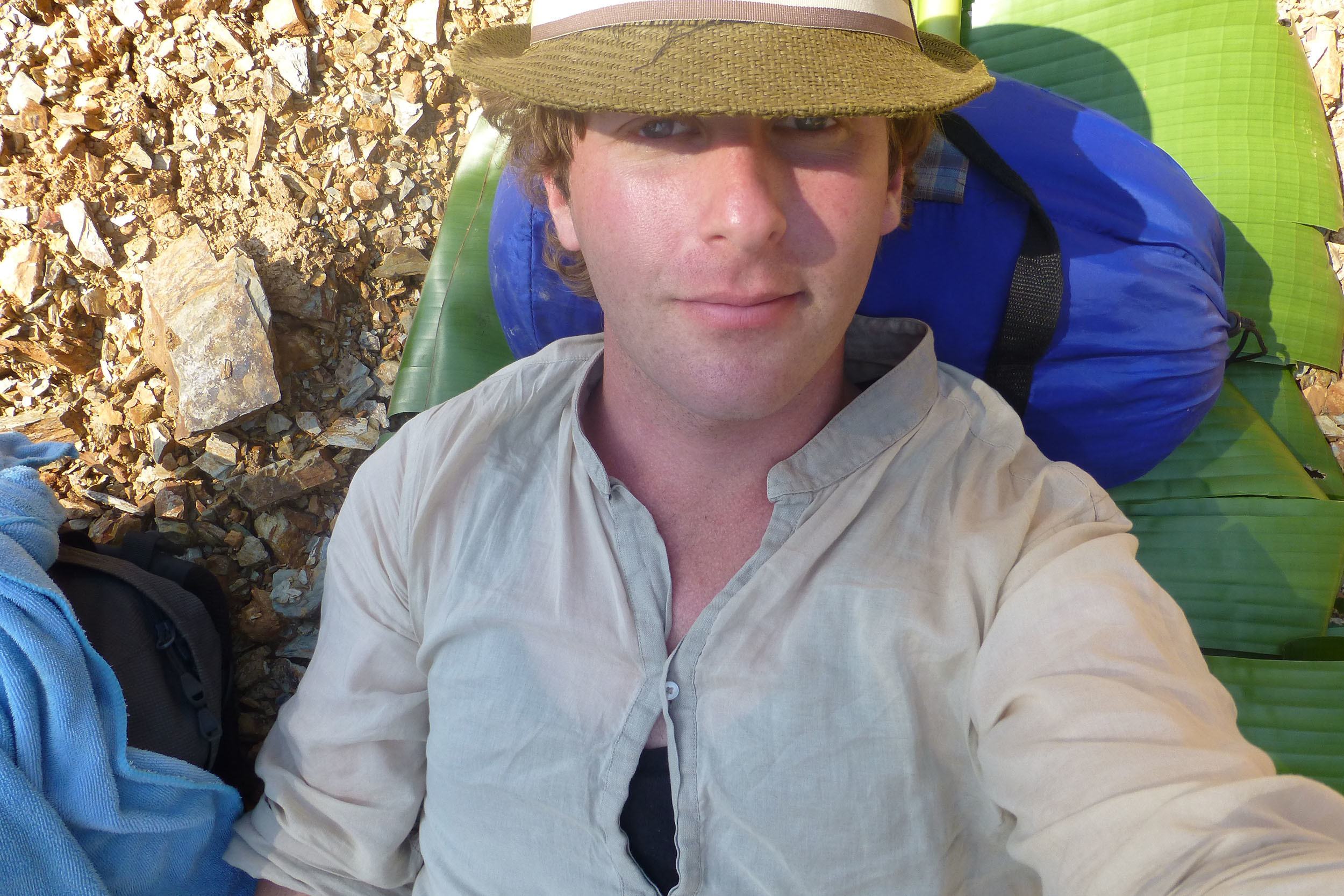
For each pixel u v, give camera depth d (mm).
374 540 652
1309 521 905
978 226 727
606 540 592
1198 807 396
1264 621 907
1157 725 434
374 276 1126
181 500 1019
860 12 455
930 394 588
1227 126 1034
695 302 474
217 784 776
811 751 544
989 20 1119
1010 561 528
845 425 572
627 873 570
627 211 474
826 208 468
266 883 720
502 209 837
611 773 564
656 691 562
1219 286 805
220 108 1135
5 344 1037
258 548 1028
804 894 557
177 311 1031
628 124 469
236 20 1154
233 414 1006
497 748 592
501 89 466
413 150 1167
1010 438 577
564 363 652
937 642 533
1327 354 1034
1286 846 372
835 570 555
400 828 689
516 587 602
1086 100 1080
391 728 667
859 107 422
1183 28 1040
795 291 475
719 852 561
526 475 625
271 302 1062
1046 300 729
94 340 1075
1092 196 748
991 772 502
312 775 679
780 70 429
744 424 560
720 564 585
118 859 725
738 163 452
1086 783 432
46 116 1102
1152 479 942
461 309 1021
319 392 1074
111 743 721
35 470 866
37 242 1070
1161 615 495
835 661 549
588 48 454
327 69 1163
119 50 1136
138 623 843
